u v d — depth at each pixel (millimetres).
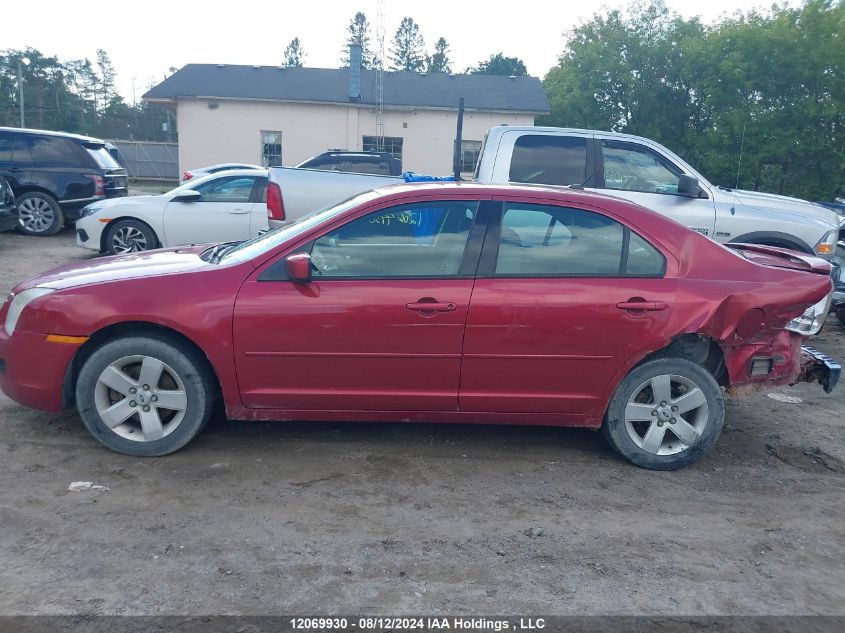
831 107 21562
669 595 3244
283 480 4184
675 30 26328
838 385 6648
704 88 24312
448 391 4359
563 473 4453
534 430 5141
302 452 4578
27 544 3414
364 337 4215
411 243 4332
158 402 4305
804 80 22266
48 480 4047
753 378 4551
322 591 3154
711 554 3607
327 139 30141
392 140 30328
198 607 3010
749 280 4391
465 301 4219
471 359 4277
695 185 7375
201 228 10898
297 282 4211
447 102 30094
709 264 4426
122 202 10961
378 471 4363
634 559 3523
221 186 11062
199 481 4121
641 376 4402
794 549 3695
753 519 3998
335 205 4832
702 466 4676
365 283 4234
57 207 14156
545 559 3484
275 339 4195
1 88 51062
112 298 4180
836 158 21969
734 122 22719
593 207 4422
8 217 12617
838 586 3383
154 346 4215
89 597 3045
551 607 3113
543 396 4395
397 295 4203
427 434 4977
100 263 4816
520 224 4379
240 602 3055
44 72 54188
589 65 27719
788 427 5492
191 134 29859
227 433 4816
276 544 3512
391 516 3830
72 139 14344
